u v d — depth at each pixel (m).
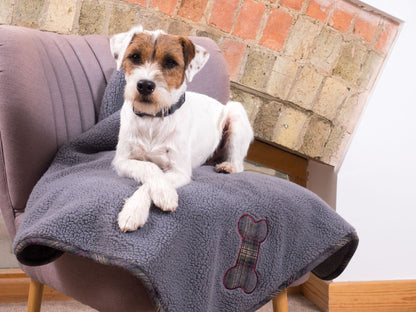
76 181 1.16
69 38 1.73
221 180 1.30
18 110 1.27
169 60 1.28
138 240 0.94
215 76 1.85
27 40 1.40
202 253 1.03
